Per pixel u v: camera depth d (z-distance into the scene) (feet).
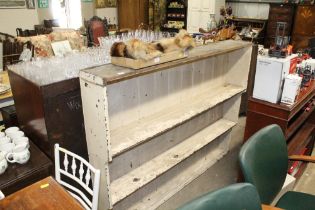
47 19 18.38
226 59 7.99
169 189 7.24
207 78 7.59
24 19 17.21
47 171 4.89
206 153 8.54
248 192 3.31
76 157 4.51
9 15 16.47
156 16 21.86
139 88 5.78
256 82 6.64
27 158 4.83
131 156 6.03
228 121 8.48
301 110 7.64
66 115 4.88
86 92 4.54
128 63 4.49
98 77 4.16
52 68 5.28
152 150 6.54
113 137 5.27
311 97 7.41
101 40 6.78
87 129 4.93
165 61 4.86
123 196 5.40
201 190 7.38
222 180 7.79
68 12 19.52
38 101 4.62
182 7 21.33
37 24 17.94
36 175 4.74
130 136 5.32
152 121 5.97
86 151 5.45
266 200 4.64
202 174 8.05
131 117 5.85
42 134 4.94
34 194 3.76
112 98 5.29
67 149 5.10
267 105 6.51
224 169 8.27
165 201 6.93
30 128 5.35
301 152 7.78
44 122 4.68
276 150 4.75
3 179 4.43
